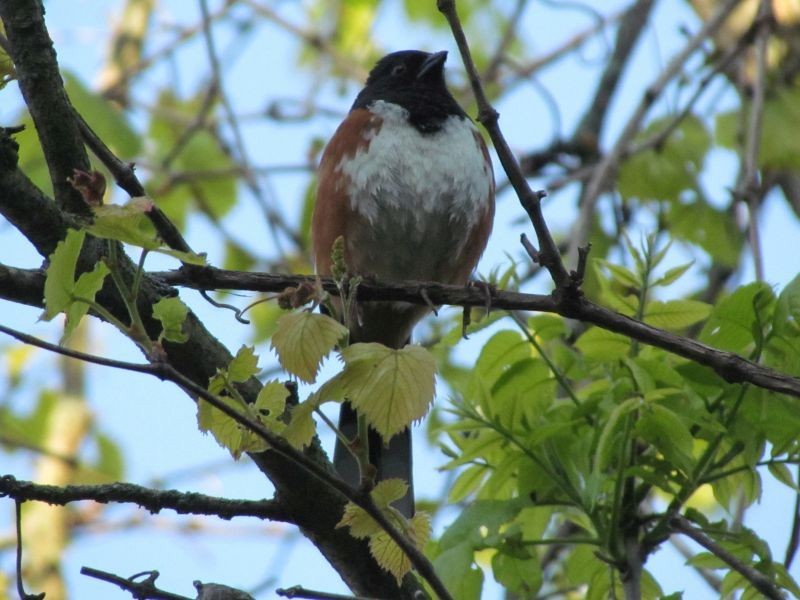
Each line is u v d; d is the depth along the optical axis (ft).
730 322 20.86
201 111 41.65
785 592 20.81
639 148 36.99
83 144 19.19
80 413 42.16
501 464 22.25
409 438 24.03
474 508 22.20
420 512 15.83
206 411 15.31
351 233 29.60
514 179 18.40
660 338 19.08
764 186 37.81
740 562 19.89
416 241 29.76
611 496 21.47
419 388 14.57
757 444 20.80
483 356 23.44
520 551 21.63
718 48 40.16
